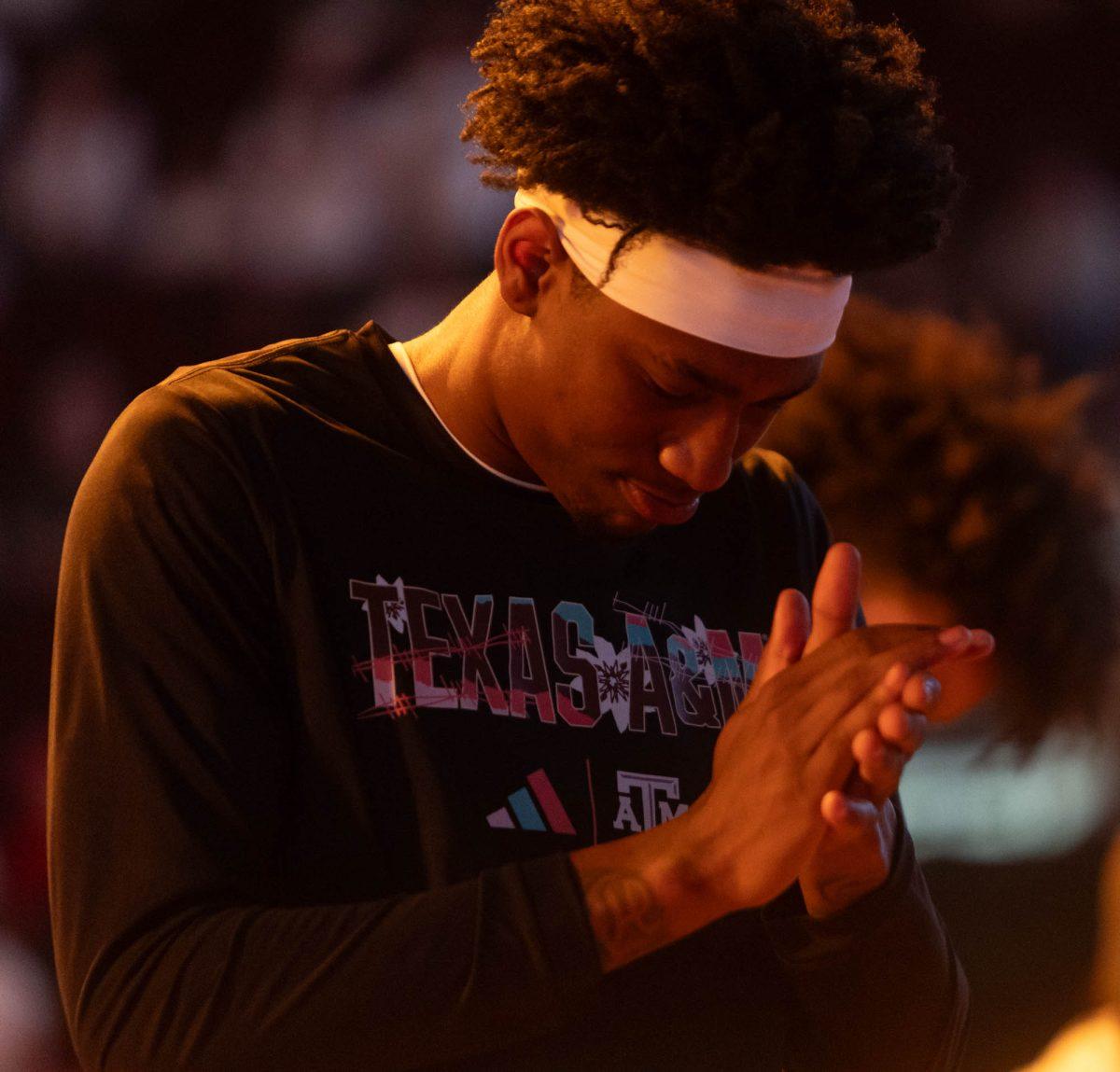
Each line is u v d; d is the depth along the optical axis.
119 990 2.86
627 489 3.20
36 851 11.99
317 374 3.44
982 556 5.27
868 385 5.38
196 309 15.45
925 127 3.03
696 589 3.71
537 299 3.17
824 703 2.86
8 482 14.73
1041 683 5.40
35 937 11.48
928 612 5.34
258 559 3.17
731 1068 3.47
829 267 2.95
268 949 2.82
